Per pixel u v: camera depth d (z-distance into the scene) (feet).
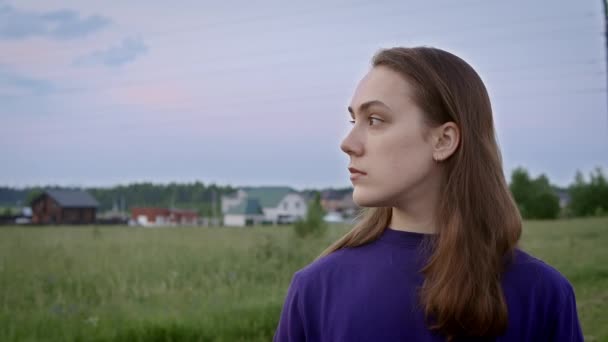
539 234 68.90
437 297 3.50
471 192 3.70
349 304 3.71
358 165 3.73
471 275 3.54
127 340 22.41
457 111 3.69
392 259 3.77
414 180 3.67
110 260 38.65
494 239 3.68
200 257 41.60
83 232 65.26
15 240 48.39
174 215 231.50
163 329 22.84
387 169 3.63
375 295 3.67
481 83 3.95
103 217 196.03
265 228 77.66
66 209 166.20
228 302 27.45
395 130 3.63
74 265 36.58
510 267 3.76
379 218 4.02
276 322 24.54
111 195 215.92
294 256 42.73
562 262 41.70
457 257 3.58
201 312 25.25
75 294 29.01
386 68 3.76
